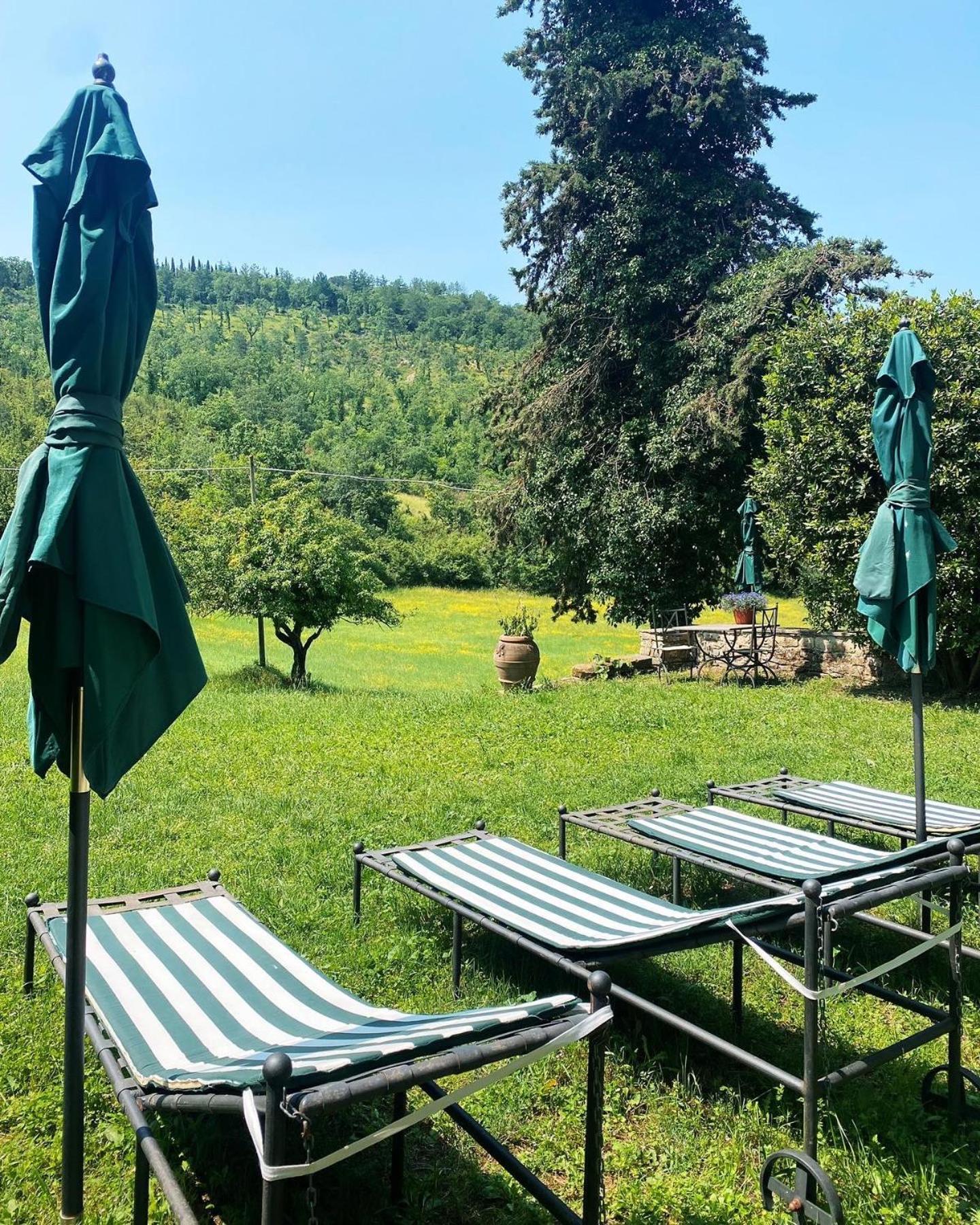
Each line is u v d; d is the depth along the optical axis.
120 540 2.20
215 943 3.70
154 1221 2.80
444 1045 2.30
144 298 2.38
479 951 4.86
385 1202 2.94
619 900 4.15
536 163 19.03
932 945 3.24
